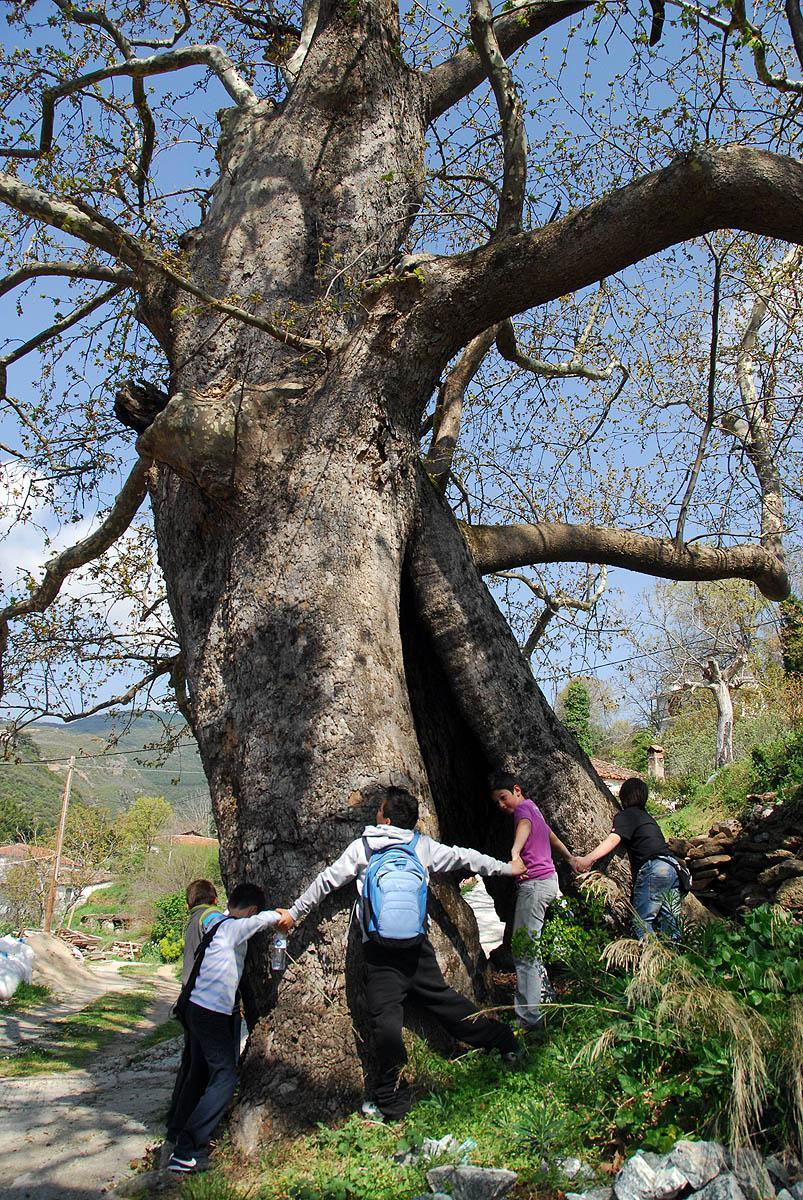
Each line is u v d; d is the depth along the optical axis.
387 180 7.17
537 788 7.10
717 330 7.38
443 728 7.88
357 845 5.18
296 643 6.08
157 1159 5.14
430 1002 4.99
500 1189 3.67
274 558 6.36
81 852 43.28
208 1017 5.04
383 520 6.54
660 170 6.19
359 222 7.87
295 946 5.38
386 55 8.38
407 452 6.85
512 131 6.80
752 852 8.73
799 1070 3.63
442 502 7.69
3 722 11.05
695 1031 4.06
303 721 5.87
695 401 10.38
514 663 7.41
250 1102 5.03
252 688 6.14
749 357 10.01
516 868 5.68
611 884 6.71
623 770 32.00
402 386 6.78
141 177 8.34
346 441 6.55
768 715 18.80
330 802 5.66
